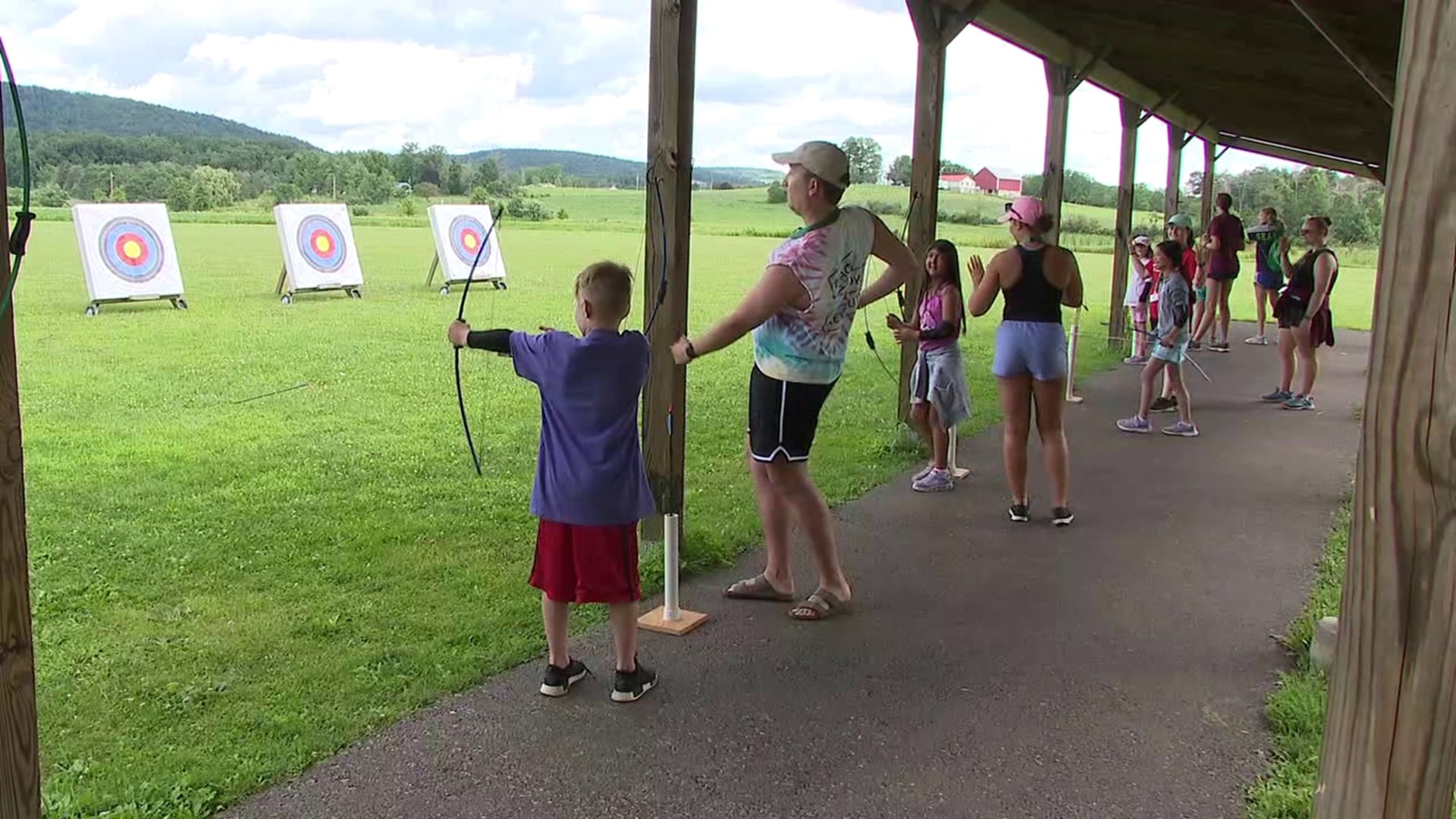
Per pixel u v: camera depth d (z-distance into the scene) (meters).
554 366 2.78
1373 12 4.13
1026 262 4.62
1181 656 3.38
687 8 3.91
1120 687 3.14
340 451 6.03
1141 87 10.12
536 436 6.53
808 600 3.72
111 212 12.36
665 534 3.70
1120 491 5.48
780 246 3.40
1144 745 2.79
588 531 2.83
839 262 3.36
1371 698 1.42
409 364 9.22
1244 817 2.46
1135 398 8.31
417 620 3.56
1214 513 5.06
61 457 5.74
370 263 19.84
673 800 2.50
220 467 5.60
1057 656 3.37
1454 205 1.26
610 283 2.80
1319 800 1.52
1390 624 1.38
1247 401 8.27
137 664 3.18
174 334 10.55
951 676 3.21
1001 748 2.77
